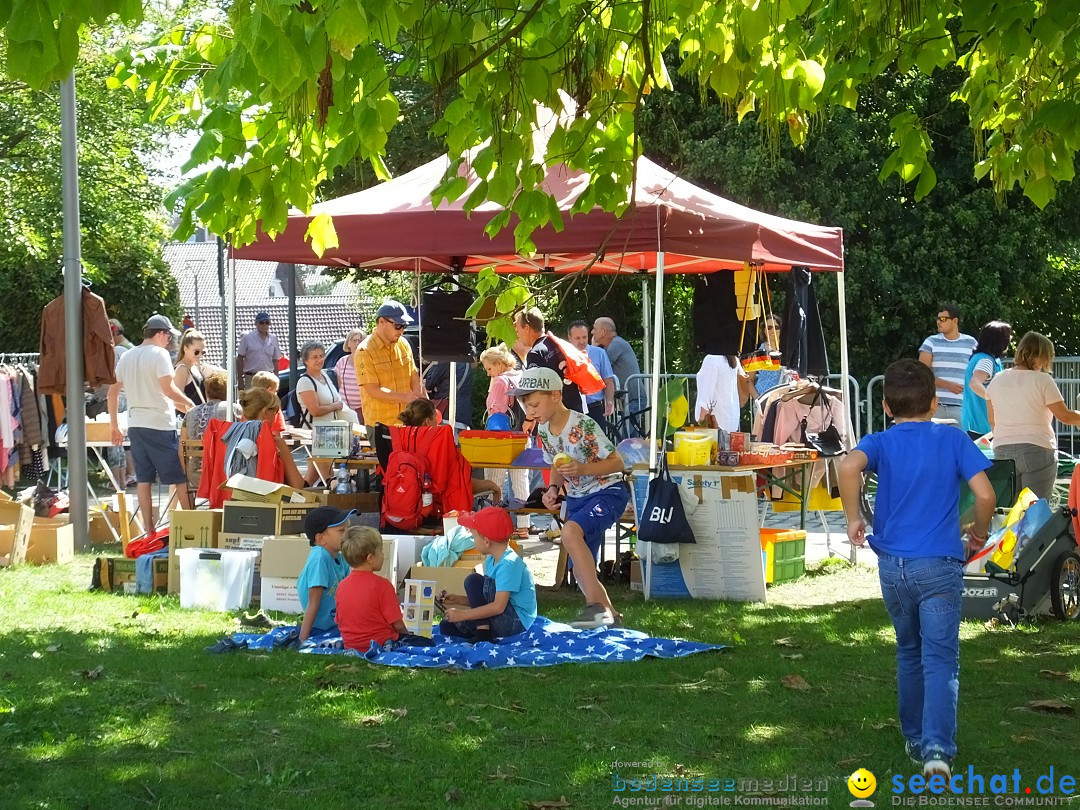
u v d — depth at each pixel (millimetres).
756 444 9914
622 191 6301
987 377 10188
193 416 10953
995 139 7512
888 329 20234
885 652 6867
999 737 5082
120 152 27672
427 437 8852
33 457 14117
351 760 4762
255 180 5137
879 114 19938
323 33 4137
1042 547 7742
